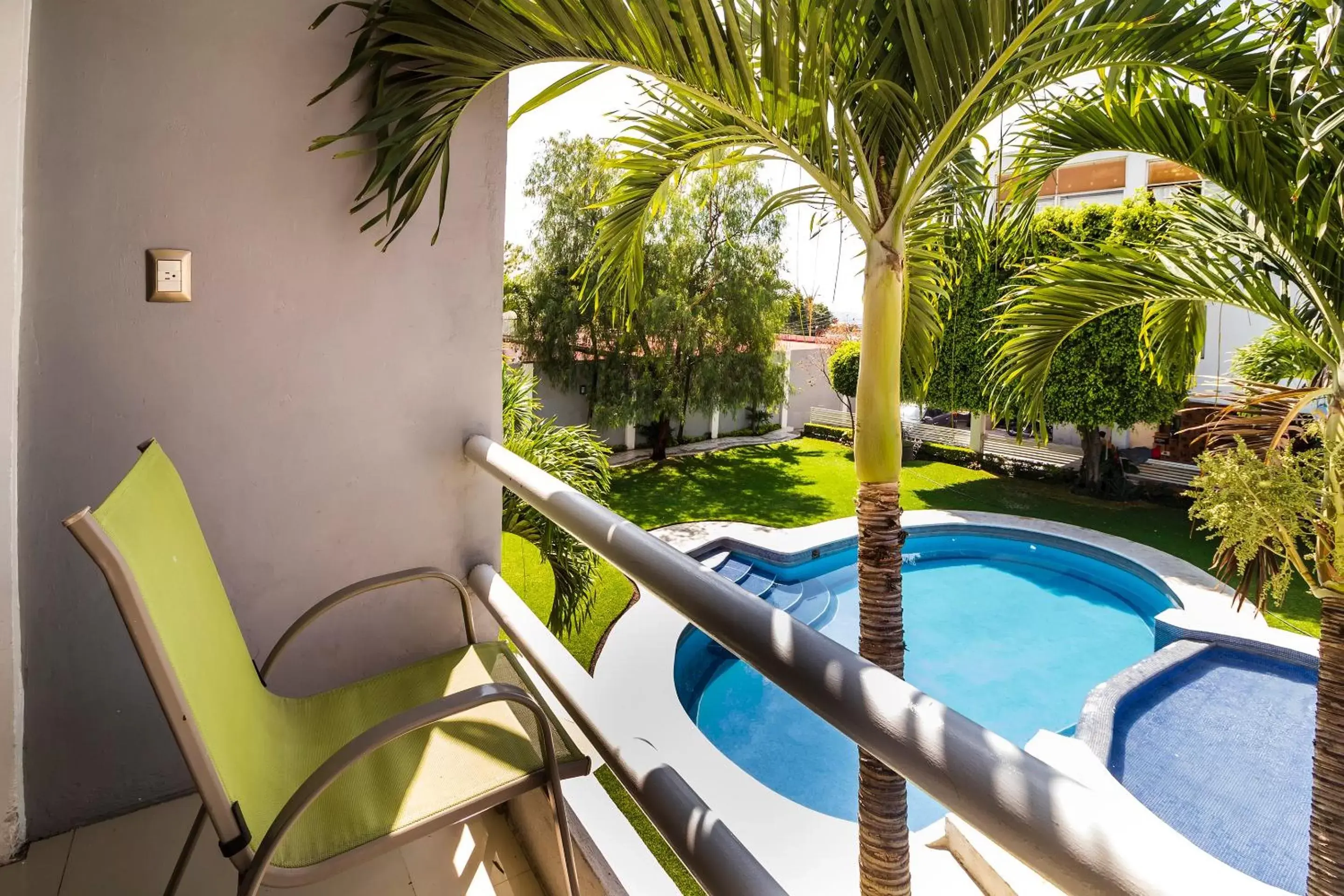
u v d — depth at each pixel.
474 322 1.95
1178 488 12.91
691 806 0.92
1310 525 2.66
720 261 15.39
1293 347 3.23
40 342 1.49
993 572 10.52
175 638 0.89
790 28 1.63
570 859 1.10
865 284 2.40
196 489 1.66
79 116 1.47
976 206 3.19
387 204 1.78
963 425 17.50
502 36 1.55
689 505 13.59
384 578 1.40
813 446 19.25
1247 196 2.47
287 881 0.90
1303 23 1.62
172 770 1.70
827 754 5.87
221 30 1.58
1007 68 2.01
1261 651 6.63
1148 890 0.37
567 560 4.67
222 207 1.62
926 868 3.35
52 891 1.42
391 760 1.14
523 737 1.20
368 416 1.84
